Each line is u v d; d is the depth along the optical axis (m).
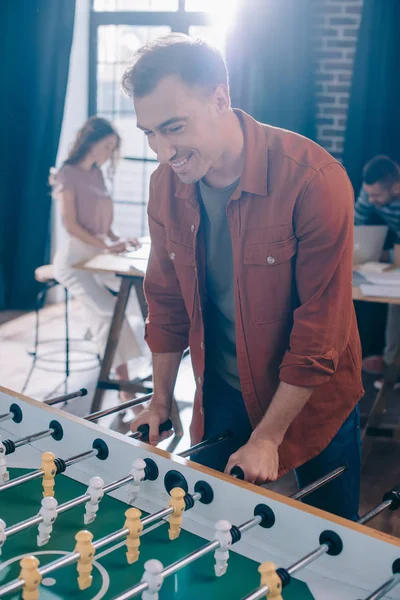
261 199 1.53
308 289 1.53
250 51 4.84
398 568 1.08
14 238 5.68
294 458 1.69
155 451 1.38
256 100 4.89
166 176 1.70
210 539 1.26
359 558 1.12
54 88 5.47
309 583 1.13
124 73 1.41
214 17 5.46
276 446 1.50
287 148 1.52
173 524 1.25
